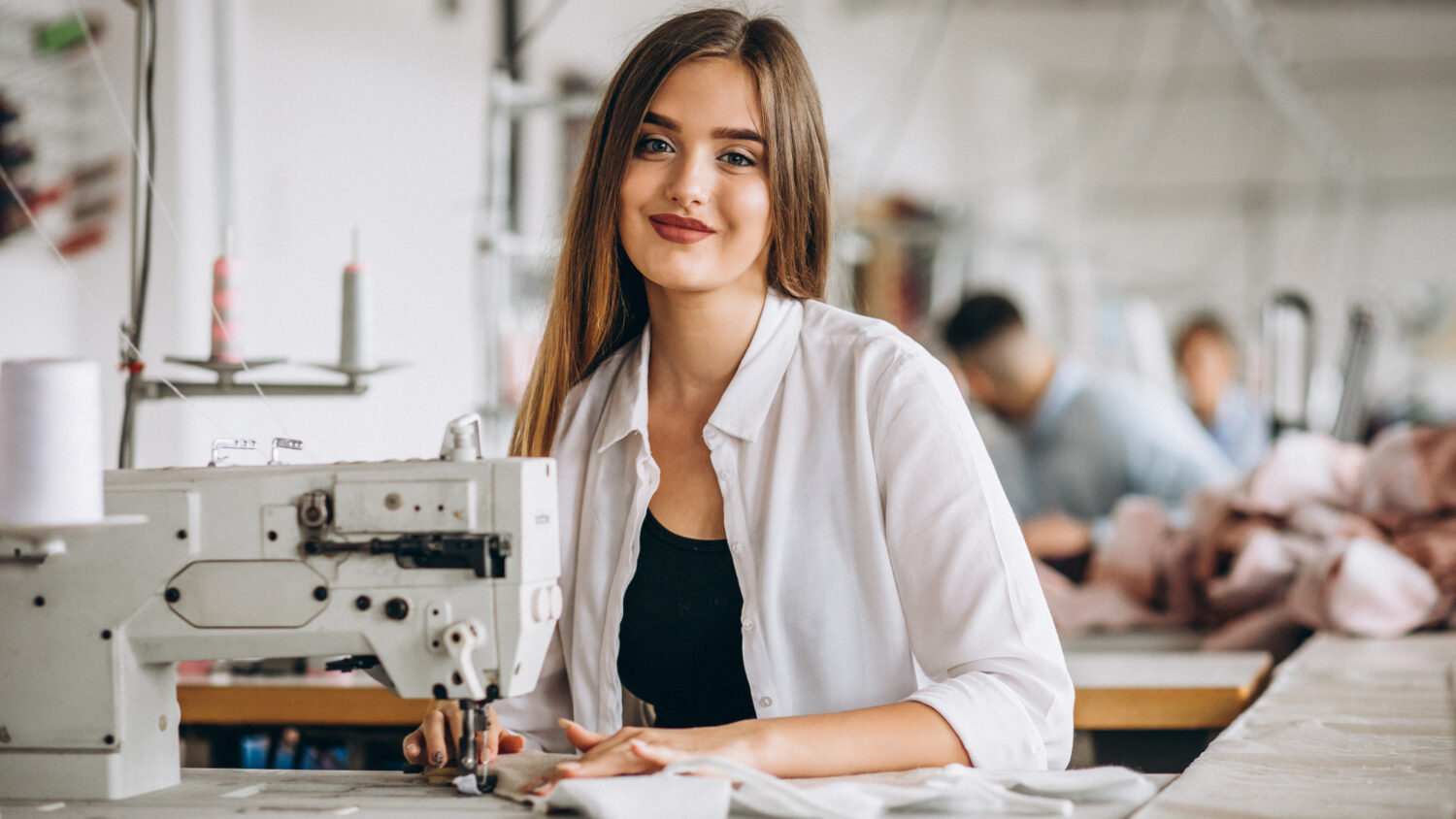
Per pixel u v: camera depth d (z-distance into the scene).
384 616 1.27
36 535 1.14
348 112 4.31
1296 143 11.94
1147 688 2.06
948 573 1.40
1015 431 4.86
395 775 1.38
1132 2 11.19
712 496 1.55
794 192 1.50
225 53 3.70
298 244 4.05
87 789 1.28
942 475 1.41
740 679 1.54
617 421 1.58
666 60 1.44
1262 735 1.52
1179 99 12.06
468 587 1.26
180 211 3.52
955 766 1.20
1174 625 3.09
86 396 1.14
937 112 10.33
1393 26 11.68
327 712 2.16
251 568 1.30
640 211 1.47
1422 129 11.77
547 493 1.30
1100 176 12.01
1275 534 2.93
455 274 4.91
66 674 1.29
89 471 1.14
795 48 1.49
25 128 3.30
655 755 1.18
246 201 3.81
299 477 1.29
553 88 5.59
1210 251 12.20
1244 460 5.43
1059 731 1.36
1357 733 1.53
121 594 1.30
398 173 4.58
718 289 1.52
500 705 1.64
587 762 1.20
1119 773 1.18
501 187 3.47
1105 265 11.66
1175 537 3.17
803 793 1.09
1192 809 1.10
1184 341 5.91
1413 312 11.26
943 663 1.41
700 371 1.57
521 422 1.68
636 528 1.54
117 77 3.51
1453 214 11.75
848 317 1.55
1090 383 4.77
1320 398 6.63
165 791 1.32
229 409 3.64
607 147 1.49
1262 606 2.88
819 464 1.50
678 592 1.53
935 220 8.02
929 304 7.80
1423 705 1.75
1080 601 3.15
